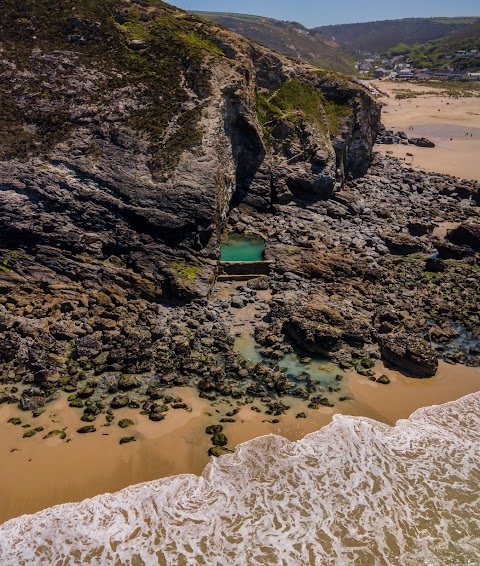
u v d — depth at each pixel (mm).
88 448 28172
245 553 23562
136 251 44062
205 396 32188
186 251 44750
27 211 44500
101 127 50344
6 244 43875
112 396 32000
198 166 47969
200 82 55219
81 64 57094
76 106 52250
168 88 55219
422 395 33719
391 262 51188
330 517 25516
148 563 22969
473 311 43344
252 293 43688
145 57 59000
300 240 51500
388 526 25219
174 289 41875
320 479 27516
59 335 36688
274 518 25297
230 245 51844
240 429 30047
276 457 28578
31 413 30359
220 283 45469
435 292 46000
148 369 34188
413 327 39438
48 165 46906
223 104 54344
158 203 45594
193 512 25391
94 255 43781
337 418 31344
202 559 23219
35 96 52875
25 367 33969
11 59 56406
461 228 56094
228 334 37688
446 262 52406
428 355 35375
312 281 45750
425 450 29672
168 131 50781
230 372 34469
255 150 58812
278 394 32906
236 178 58812
